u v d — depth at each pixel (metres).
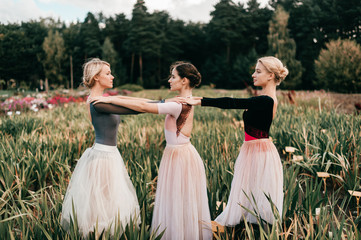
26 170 3.36
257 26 54.19
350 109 10.47
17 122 6.07
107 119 2.19
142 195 2.72
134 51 57.81
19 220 2.21
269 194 2.12
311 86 43.41
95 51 58.06
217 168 3.21
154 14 60.12
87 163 2.23
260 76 2.29
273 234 1.89
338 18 44.50
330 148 3.76
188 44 63.38
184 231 2.19
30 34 65.56
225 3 54.06
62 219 2.22
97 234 2.00
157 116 8.40
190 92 2.31
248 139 2.34
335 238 1.88
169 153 2.21
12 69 58.38
